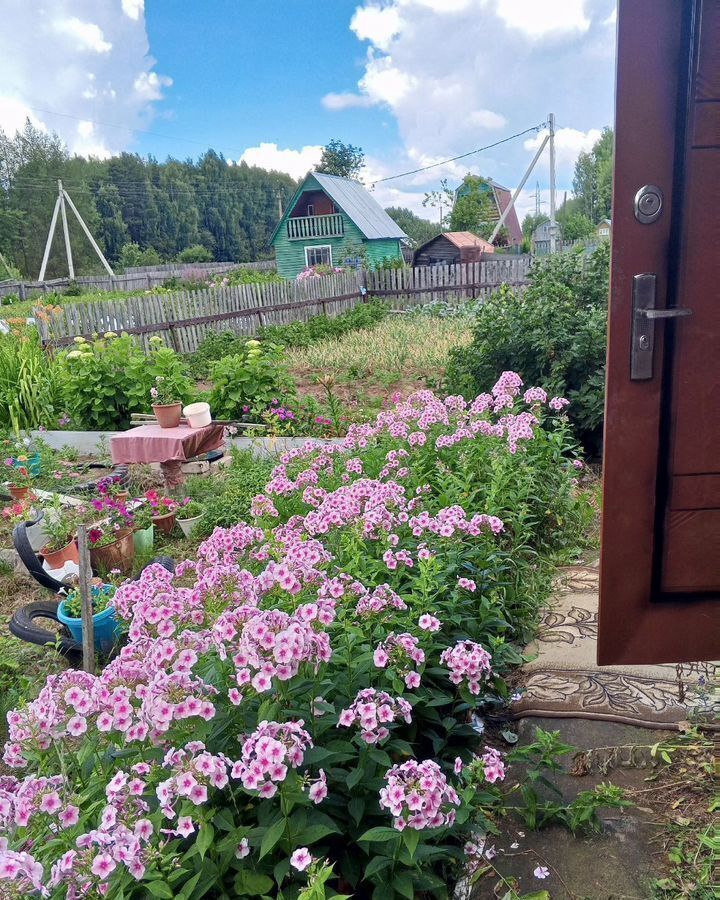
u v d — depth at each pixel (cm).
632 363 198
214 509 600
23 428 978
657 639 219
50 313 1245
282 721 205
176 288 2895
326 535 354
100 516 544
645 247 192
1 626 467
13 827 208
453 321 1756
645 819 228
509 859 222
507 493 418
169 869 177
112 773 218
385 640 238
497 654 304
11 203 6675
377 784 206
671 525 211
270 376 951
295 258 3272
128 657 224
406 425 515
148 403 938
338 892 211
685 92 183
